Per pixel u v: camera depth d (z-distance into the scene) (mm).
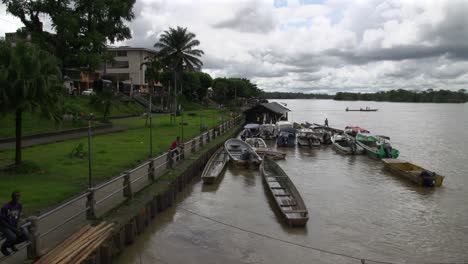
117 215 13570
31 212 13234
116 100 58438
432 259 13648
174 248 13820
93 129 40406
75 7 42875
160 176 20125
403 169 27938
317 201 20625
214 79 142625
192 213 17938
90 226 12070
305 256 13555
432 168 31562
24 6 40406
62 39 41312
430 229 16656
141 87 90188
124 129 43031
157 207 16891
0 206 13609
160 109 77562
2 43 18250
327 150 40812
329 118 109188
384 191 23078
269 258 13289
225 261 12922
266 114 58469
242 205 19469
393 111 161500
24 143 29516
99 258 10609
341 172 28859
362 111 158000
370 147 37844
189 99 103750
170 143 32594
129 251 13188
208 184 23547
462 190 23594
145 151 27531
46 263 9297
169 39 62625
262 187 23375
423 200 21250
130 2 45438
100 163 22453
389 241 15195
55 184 17125
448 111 163500
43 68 18938
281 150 40719
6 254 9602
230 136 43781
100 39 42594
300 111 159875
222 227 16172
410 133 64125
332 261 13250
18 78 17609
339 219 17688
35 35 40875
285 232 15781
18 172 18969
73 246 10406
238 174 27156
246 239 14938
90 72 45781
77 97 56844
